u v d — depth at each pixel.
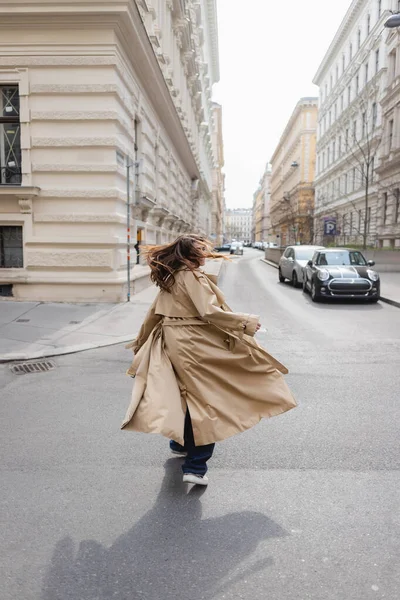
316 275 13.73
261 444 4.02
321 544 2.65
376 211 37.50
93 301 12.00
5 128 11.91
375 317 11.12
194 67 29.00
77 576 2.40
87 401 5.14
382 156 35.88
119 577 2.39
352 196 43.91
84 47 11.32
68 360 6.89
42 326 9.09
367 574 2.40
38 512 2.99
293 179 76.75
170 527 2.82
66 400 5.18
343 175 47.41
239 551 2.59
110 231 11.84
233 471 3.53
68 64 11.37
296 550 2.60
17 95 11.79
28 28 11.30
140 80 14.67
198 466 3.20
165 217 20.59
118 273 12.13
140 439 4.13
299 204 67.00
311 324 10.12
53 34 11.32
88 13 10.98
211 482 3.37
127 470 3.55
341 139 48.31
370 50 39.72
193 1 30.00
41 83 11.46
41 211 11.80
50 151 11.66
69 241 11.80
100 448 3.95
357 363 6.82
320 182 58.50
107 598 2.24
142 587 2.32
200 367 3.07
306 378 6.05
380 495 3.18
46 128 11.62
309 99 68.19
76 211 11.80
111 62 11.32
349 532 2.77
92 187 11.69
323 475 3.47
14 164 11.95
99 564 2.49
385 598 2.24
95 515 2.95
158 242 20.02
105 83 11.41
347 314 11.57
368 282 13.27
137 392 3.04
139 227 15.48
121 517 2.93
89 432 4.29
